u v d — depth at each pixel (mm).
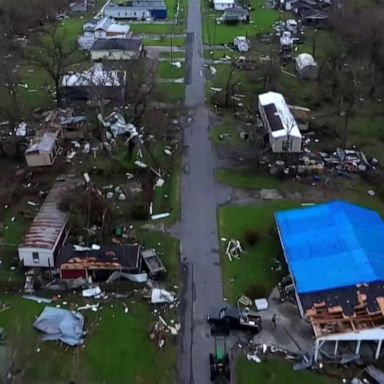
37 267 34438
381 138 51375
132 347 29266
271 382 27375
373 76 61750
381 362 28359
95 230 37406
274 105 52781
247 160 47156
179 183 44125
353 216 35656
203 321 31031
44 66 57375
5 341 29203
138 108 55219
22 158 46469
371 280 29906
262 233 38250
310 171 45094
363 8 81875
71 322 30203
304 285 30641
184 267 35125
